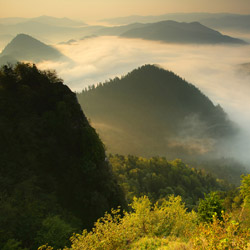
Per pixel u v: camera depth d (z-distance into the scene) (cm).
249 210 3331
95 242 1697
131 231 1969
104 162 4875
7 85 4662
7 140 3928
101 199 4100
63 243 2900
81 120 4781
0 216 2955
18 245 2794
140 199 2397
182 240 1886
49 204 3509
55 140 4362
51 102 4772
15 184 3475
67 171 4150
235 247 1033
